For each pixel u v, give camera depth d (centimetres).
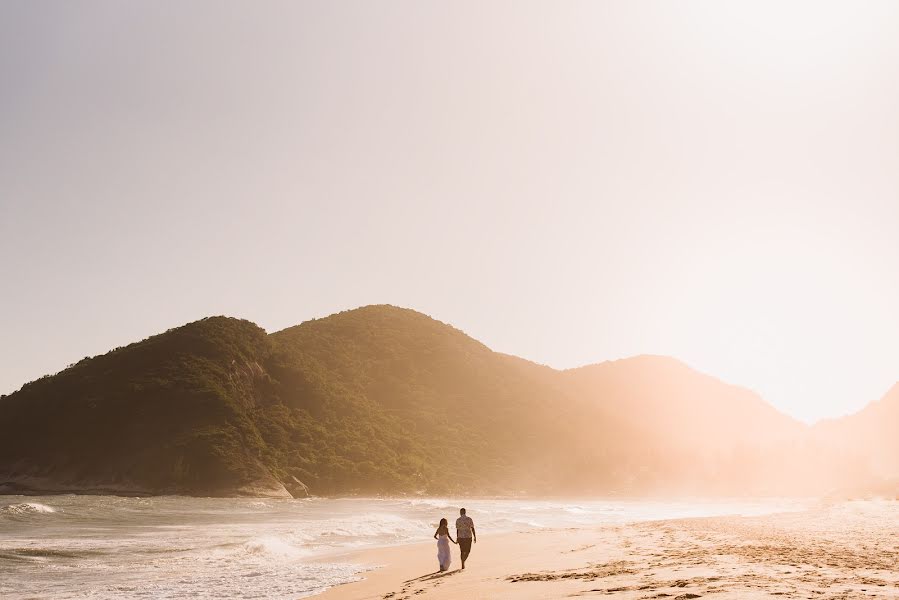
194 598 2050
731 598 1207
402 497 16025
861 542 2492
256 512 7831
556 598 1420
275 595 2044
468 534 2453
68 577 2533
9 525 4766
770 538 2781
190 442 14075
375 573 2512
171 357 17062
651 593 1355
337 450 17175
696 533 3362
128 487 13138
